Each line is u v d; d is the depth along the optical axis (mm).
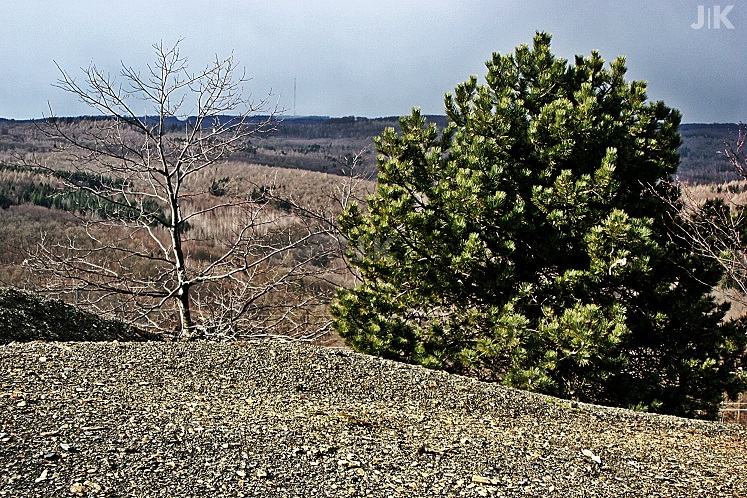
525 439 5242
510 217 8422
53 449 3832
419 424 5328
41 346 6289
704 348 8500
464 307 9195
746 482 4672
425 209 9398
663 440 5641
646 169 8820
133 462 3820
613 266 7793
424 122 9750
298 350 7090
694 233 8242
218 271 13570
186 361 6348
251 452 4180
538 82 9461
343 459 4254
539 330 8234
